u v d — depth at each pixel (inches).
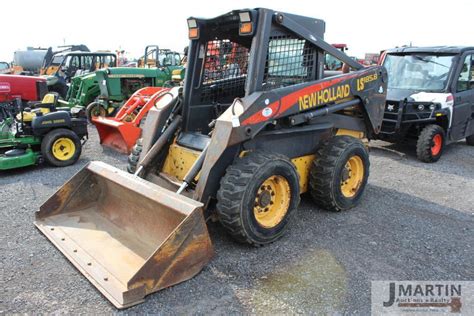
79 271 131.1
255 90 150.8
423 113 282.2
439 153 293.3
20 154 249.0
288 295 123.0
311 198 205.2
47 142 255.0
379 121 211.9
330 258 145.6
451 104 288.8
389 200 208.7
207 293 122.7
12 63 1088.8
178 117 177.0
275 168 146.9
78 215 164.1
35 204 192.4
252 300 120.3
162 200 130.3
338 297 122.6
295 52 167.6
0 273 131.5
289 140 170.6
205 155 146.9
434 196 217.2
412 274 136.6
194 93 178.1
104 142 317.7
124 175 148.9
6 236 156.6
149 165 171.3
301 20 168.9
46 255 142.5
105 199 166.9
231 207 138.6
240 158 147.0
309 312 115.6
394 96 297.4
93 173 164.4
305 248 152.7
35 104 287.4
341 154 178.2
